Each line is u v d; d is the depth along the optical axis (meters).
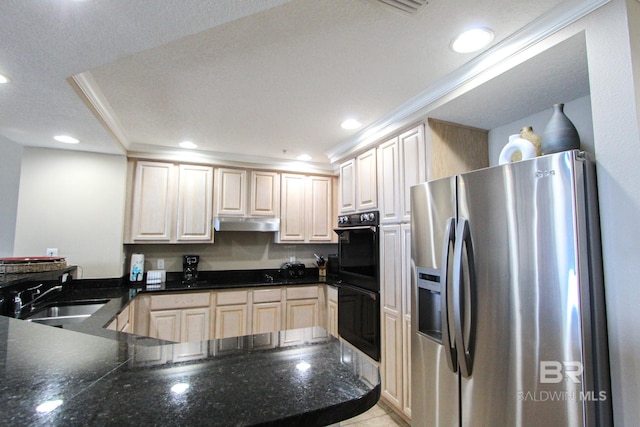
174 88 1.96
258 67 1.73
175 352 0.88
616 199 1.13
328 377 0.73
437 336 1.74
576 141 1.38
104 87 1.94
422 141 2.17
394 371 2.36
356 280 2.94
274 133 2.83
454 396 1.55
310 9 1.29
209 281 3.59
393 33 1.45
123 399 0.61
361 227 2.81
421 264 1.83
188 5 1.10
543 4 1.28
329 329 3.48
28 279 2.14
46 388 0.65
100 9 1.10
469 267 1.46
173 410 0.58
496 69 1.60
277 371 0.76
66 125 2.24
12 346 0.91
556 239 1.16
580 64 1.49
